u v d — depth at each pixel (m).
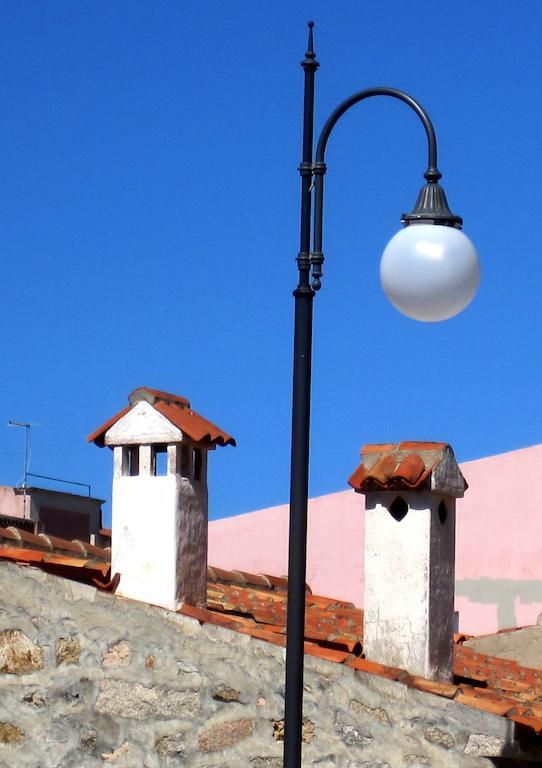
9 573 20.02
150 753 19.81
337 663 20.38
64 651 19.91
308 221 17.22
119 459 21.33
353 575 41.62
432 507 22.16
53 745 19.70
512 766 20.41
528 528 40.56
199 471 21.45
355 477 22.52
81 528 37.44
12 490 36.19
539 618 31.02
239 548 43.06
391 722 20.30
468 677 23.95
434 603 22.05
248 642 20.19
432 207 17.03
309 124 17.34
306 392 16.97
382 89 17.28
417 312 16.89
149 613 20.19
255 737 20.03
